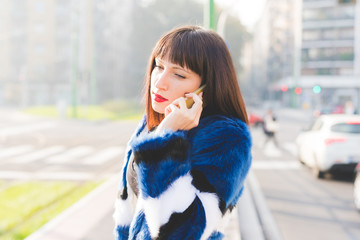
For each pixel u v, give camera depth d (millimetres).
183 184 810
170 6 55312
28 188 6789
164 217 792
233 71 1007
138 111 41094
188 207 792
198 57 937
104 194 5805
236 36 50406
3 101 54594
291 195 6375
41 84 52156
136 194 1039
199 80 960
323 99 53594
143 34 55000
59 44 51719
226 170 828
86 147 13484
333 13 52094
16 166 9414
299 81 54031
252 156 926
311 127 8977
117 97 57094
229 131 867
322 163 7426
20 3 52844
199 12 55188
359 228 4672
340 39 52438
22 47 52844
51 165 9586
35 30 51875
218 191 815
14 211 5199
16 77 53125
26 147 13531
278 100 69375
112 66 55531
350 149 7191
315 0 52281
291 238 4316
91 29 47938
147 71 1128
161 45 971
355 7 51375
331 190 6746
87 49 47719
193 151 861
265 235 4406
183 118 865
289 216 5172
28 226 4543
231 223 4113
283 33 66062
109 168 9133
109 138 16641
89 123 25516
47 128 21875
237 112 995
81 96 49844
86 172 8562
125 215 1067
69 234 3875
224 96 970
